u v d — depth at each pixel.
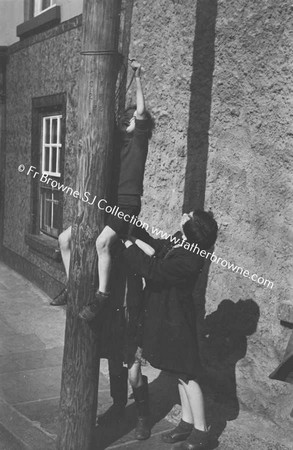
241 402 4.45
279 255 4.19
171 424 4.11
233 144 4.55
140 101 3.57
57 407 4.30
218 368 4.70
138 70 3.61
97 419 4.08
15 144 8.69
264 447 3.82
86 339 3.49
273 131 4.21
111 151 3.38
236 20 4.47
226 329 4.64
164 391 4.70
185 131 5.03
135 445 3.79
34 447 3.67
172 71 5.15
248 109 4.41
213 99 4.73
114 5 3.22
